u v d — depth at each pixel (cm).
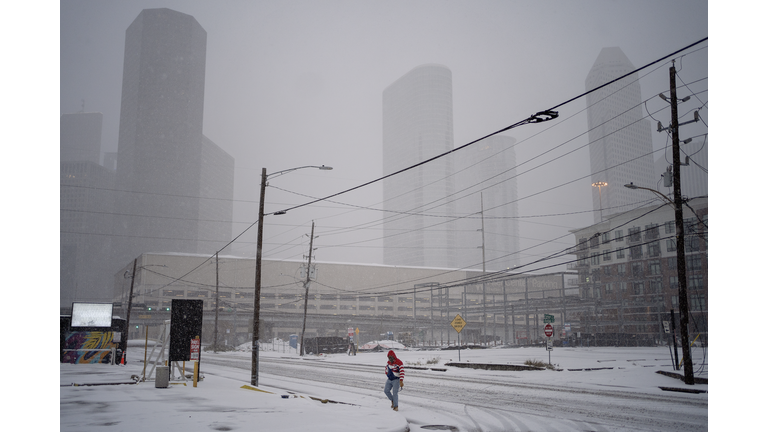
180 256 11969
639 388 1998
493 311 8825
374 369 3319
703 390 1859
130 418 1170
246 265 12669
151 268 11638
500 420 1313
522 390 1973
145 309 9662
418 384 2248
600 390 1934
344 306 13312
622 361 3488
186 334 1994
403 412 1464
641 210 8362
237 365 3778
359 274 13675
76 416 1193
